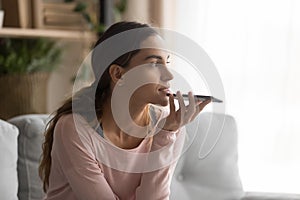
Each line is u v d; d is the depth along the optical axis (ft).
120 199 4.64
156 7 9.58
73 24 10.09
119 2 10.42
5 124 5.63
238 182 6.50
